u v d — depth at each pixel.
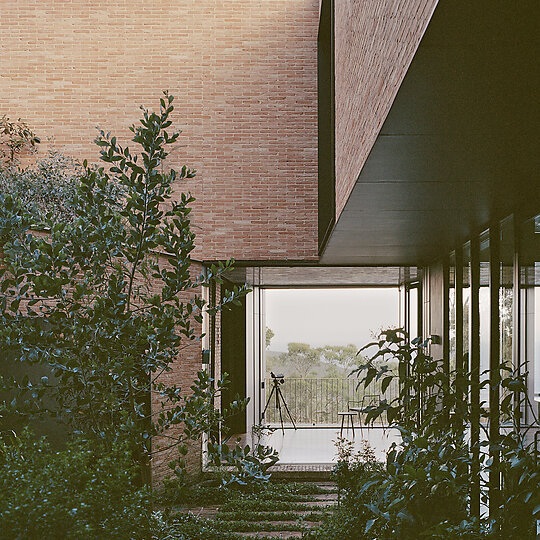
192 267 12.96
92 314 5.22
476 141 4.60
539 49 3.04
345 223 8.38
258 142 13.41
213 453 5.57
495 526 3.92
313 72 13.46
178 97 13.42
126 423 5.19
